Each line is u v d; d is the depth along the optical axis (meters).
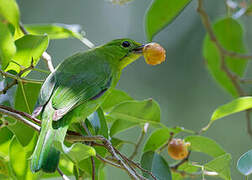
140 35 19.36
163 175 8.48
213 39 12.70
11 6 7.10
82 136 7.46
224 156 8.30
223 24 13.73
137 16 19.50
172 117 17.31
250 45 17.95
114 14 19.55
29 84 8.21
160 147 9.18
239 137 16.86
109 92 8.77
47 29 10.52
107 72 8.62
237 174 16.28
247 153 8.12
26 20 18.34
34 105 8.20
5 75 7.70
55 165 6.74
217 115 9.03
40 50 7.94
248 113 12.29
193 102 17.47
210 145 9.07
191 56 17.95
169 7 10.15
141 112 8.67
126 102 8.49
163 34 18.25
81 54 8.95
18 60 7.99
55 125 7.27
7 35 7.09
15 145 8.21
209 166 8.45
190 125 17.19
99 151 8.22
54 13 18.81
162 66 17.95
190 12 18.38
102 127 8.38
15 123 7.92
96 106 8.21
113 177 15.54
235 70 14.13
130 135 16.12
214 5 18.05
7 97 8.20
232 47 13.96
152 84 17.83
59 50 17.92
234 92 13.52
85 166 8.15
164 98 17.64
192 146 9.20
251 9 13.34
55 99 7.52
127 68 18.02
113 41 9.23
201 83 17.56
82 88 7.95
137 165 7.73
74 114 7.84
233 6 13.46
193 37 18.05
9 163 8.21
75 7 19.20
